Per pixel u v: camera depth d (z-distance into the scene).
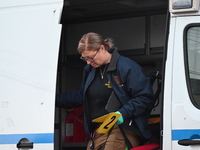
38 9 10.92
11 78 10.73
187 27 10.04
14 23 11.03
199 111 9.66
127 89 10.78
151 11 14.50
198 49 9.98
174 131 9.67
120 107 10.80
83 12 14.95
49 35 10.66
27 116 10.45
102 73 10.97
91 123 11.14
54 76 10.40
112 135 10.77
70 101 11.96
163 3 14.05
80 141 15.20
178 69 9.91
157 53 14.38
